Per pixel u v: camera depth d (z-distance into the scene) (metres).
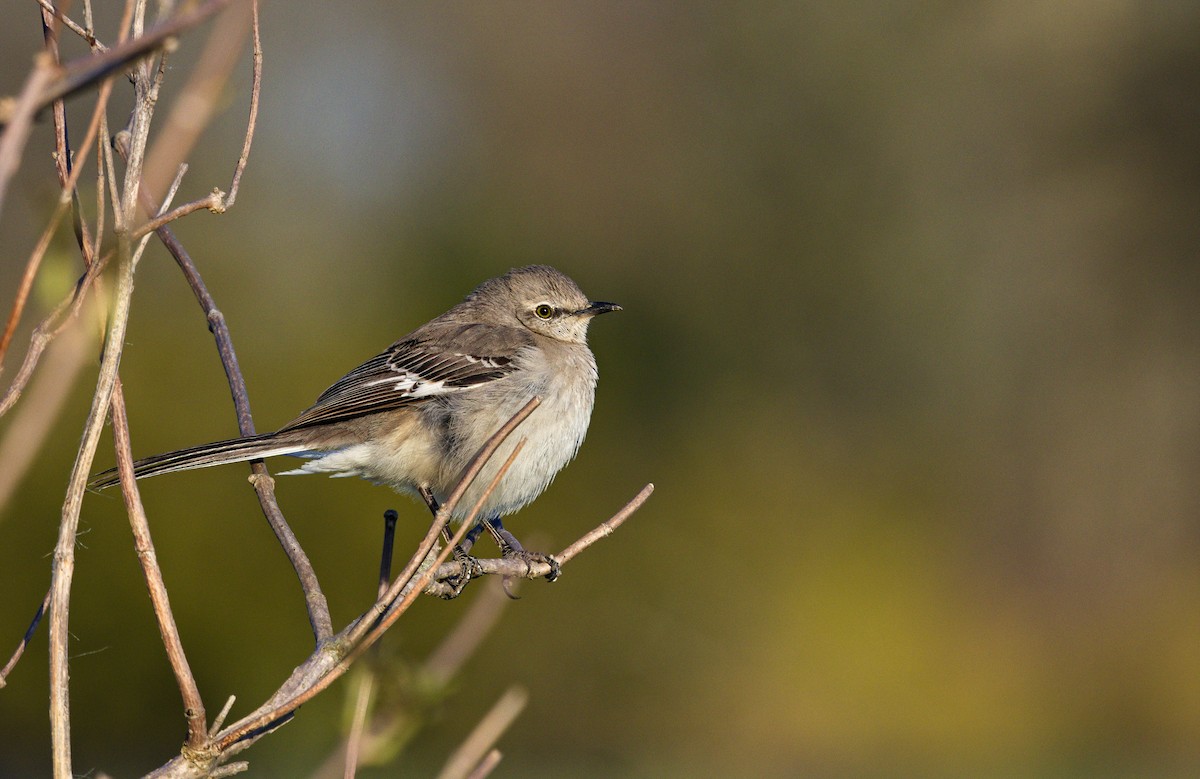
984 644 19.81
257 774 12.73
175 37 2.27
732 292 23.73
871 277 23.03
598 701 17.50
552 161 26.91
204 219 17.41
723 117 25.42
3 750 14.21
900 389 22.72
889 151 23.19
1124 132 22.20
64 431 13.62
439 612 15.27
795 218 23.91
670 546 18.95
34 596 13.76
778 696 18.33
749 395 22.50
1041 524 21.73
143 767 14.16
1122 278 22.25
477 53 27.66
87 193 2.76
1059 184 22.34
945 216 22.78
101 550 14.04
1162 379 22.00
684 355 22.70
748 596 18.77
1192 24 21.69
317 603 3.93
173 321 15.76
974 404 22.34
